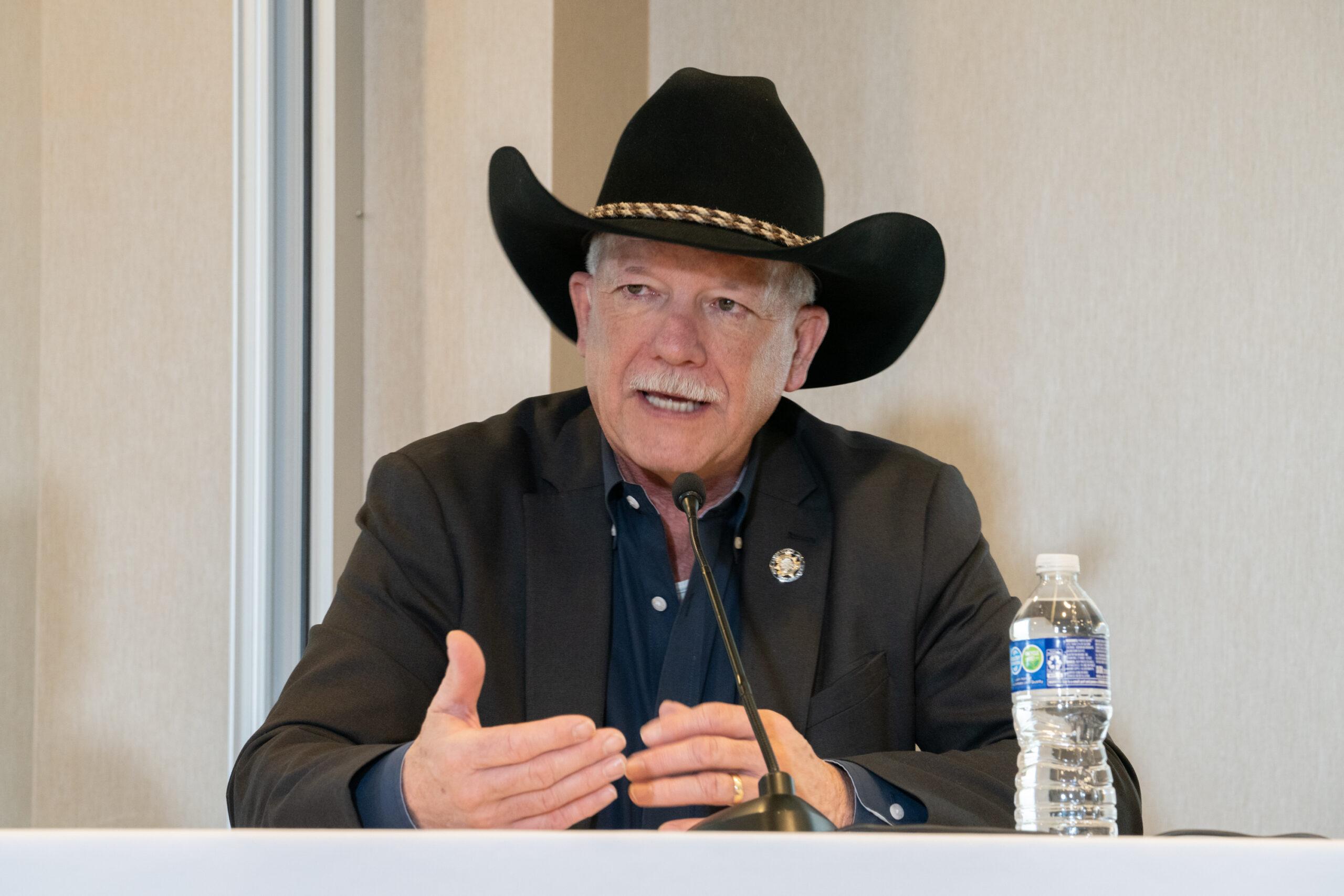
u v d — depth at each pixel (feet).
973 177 16.19
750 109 10.43
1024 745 8.74
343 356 15.83
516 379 15.55
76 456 16.08
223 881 3.43
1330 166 14.93
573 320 12.28
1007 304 15.90
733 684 9.78
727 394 9.87
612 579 10.18
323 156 15.88
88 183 16.29
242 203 15.78
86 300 16.21
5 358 16.01
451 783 6.51
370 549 10.07
